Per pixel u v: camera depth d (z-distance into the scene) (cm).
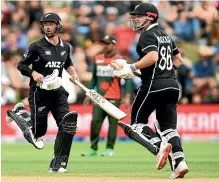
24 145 6250
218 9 7475
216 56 6969
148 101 2808
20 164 4006
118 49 7156
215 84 6825
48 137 6588
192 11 7419
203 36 7325
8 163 4103
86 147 5869
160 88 2772
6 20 7525
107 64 4734
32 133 3152
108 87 4750
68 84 6425
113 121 4825
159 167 2733
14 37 7338
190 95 6781
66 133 3031
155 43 2750
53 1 7669
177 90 2819
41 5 7662
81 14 7444
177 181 2656
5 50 7188
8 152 5312
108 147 4881
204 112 6494
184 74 6756
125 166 3759
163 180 2700
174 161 2788
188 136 6512
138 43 2775
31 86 3125
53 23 3034
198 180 2702
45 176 2952
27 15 7612
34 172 3250
